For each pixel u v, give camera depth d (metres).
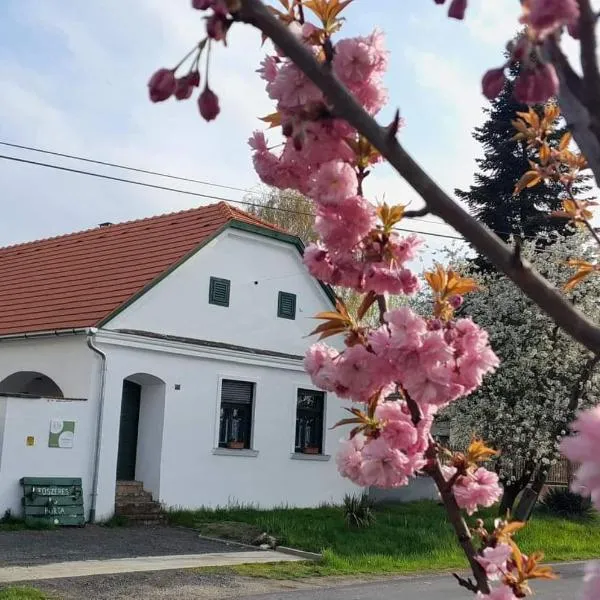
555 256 19.58
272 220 34.12
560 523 19.50
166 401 16.91
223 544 14.33
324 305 20.75
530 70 1.53
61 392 16.30
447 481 2.67
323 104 1.97
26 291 19.75
